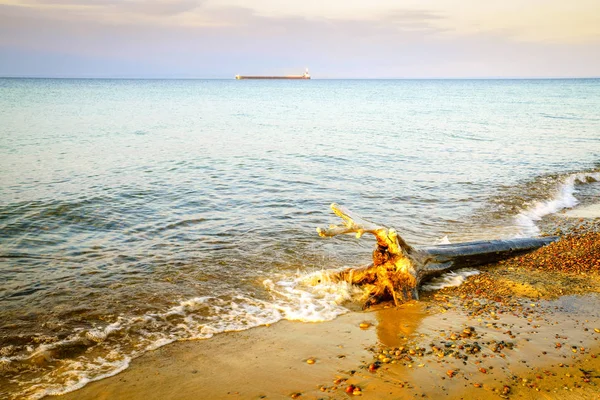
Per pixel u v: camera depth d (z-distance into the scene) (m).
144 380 6.43
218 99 91.19
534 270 10.86
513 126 43.50
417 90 158.12
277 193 17.70
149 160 24.03
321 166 23.22
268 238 12.70
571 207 17.23
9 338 7.41
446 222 14.71
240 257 11.29
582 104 77.44
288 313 8.58
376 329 8.04
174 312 8.45
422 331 7.95
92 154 25.44
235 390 6.20
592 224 14.82
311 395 6.10
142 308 8.58
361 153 27.41
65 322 7.98
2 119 42.50
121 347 7.29
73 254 11.27
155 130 37.53
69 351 7.12
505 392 6.18
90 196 16.42
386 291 9.49
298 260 11.20
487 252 11.40
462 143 32.22
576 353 7.16
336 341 7.58
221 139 32.97
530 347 7.35
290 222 14.21
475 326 8.12
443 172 22.31
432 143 32.09
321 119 50.06
